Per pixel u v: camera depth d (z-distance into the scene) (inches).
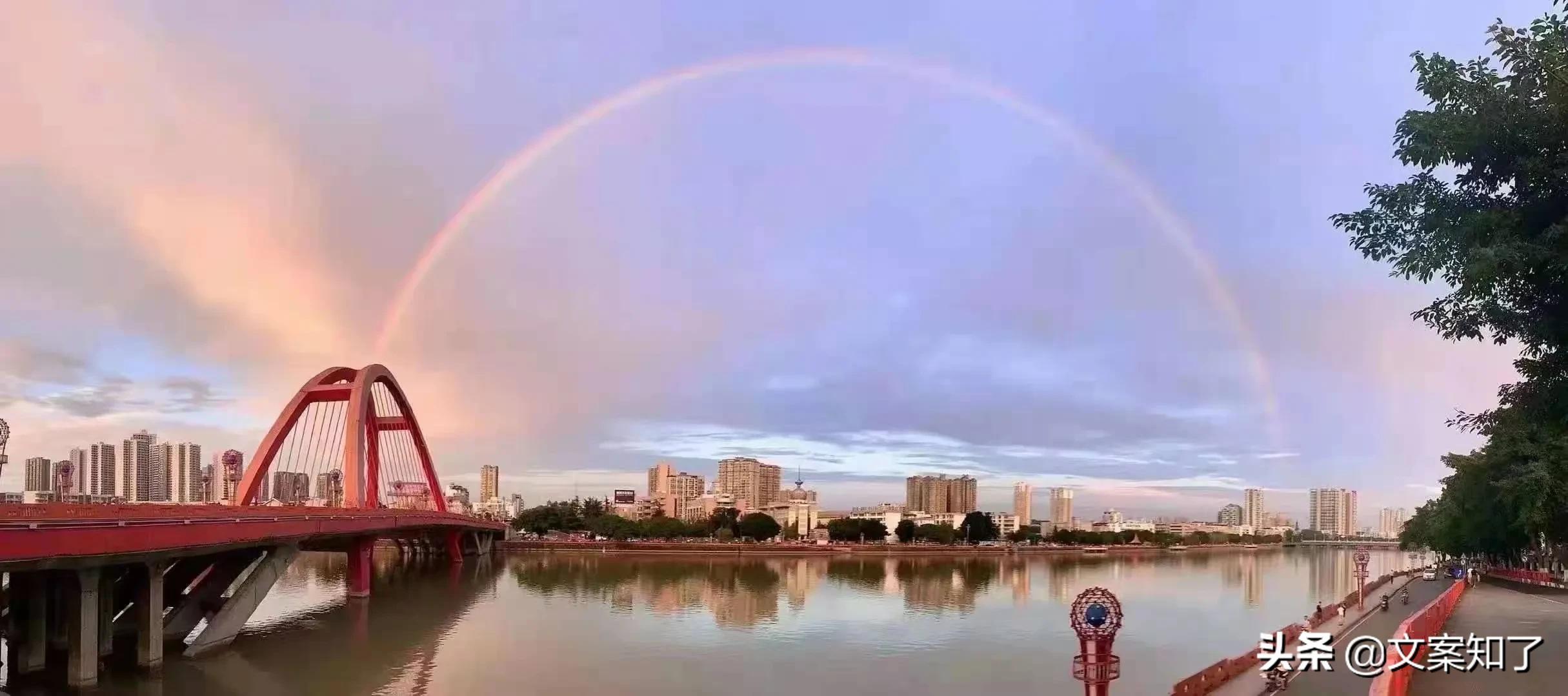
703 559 6948.8
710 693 1726.1
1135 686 1761.8
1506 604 2198.6
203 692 1663.4
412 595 3609.7
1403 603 2509.8
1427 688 975.6
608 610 3083.2
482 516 7613.2
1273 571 6520.7
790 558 7293.3
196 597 2149.4
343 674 1861.5
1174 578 5369.1
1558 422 577.9
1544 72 467.8
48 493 3021.7
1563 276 475.2
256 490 3164.4
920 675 1903.3
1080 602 714.2
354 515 2822.3
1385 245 534.6
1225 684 1272.1
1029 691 1747.0
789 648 2249.0
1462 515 3390.7
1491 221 474.9
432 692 1702.8
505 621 2755.9
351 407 3858.3
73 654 1594.5
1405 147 512.4
